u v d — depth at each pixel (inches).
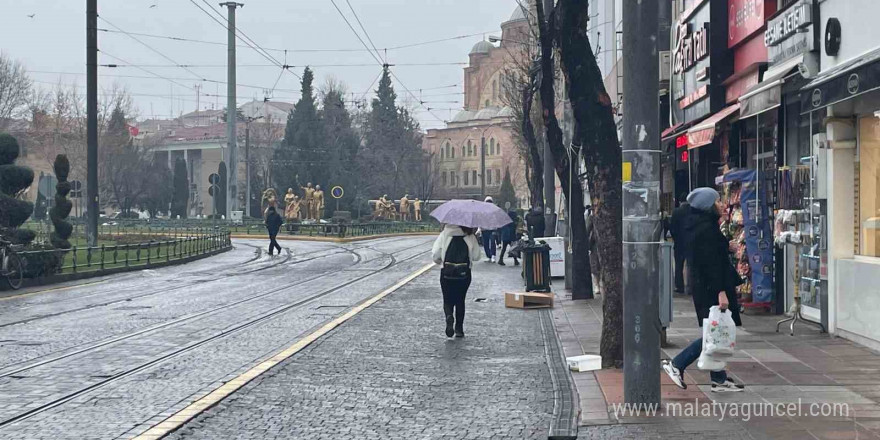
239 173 4965.6
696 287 439.2
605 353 520.7
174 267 1571.1
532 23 1311.5
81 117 3678.6
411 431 383.9
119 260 1492.4
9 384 481.4
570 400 436.8
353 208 4372.5
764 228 753.6
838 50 614.2
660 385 416.8
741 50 912.3
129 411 413.4
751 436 350.9
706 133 856.3
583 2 504.1
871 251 579.5
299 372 522.6
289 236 2896.2
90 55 1702.8
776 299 752.3
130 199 4293.8
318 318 784.3
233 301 941.2
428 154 5339.6
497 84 5885.8
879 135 561.6
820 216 626.5
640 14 399.2
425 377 509.0
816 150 645.3
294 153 4284.0
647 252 401.7
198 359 563.5
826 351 552.7
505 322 764.0
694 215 443.5
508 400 447.8
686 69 1095.0
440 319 782.5
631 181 402.3
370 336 674.2
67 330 707.4
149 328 717.3
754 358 532.1
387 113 5019.7
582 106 505.4
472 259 666.8
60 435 368.5
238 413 417.4
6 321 769.6
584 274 925.8
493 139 5762.8
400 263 1612.9
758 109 683.4
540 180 1437.0
